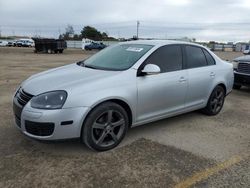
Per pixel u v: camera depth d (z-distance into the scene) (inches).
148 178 134.5
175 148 169.3
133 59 180.4
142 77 173.0
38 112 142.6
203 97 221.9
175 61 197.2
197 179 134.8
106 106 155.6
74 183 128.3
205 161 153.8
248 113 253.8
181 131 198.8
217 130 204.2
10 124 199.9
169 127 206.1
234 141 184.5
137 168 143.3
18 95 162.9
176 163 150.0
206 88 221.3
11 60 854.5
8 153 155.0
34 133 146.2
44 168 140.2
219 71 232.8
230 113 251.3
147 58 180.1
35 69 585.3
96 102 150.3
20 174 134.3
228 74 243.1
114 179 132.6
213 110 237.1
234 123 221.9
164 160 152.9
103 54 205.0
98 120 156.1
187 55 207.8
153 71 168.7
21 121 149.8
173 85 190.2
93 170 139.8
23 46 2522.1
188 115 237.8
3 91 318.3
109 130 160.4
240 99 315.9
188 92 204.5
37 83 161.2
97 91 152.5
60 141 147.0
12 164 143.3
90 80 157.6
